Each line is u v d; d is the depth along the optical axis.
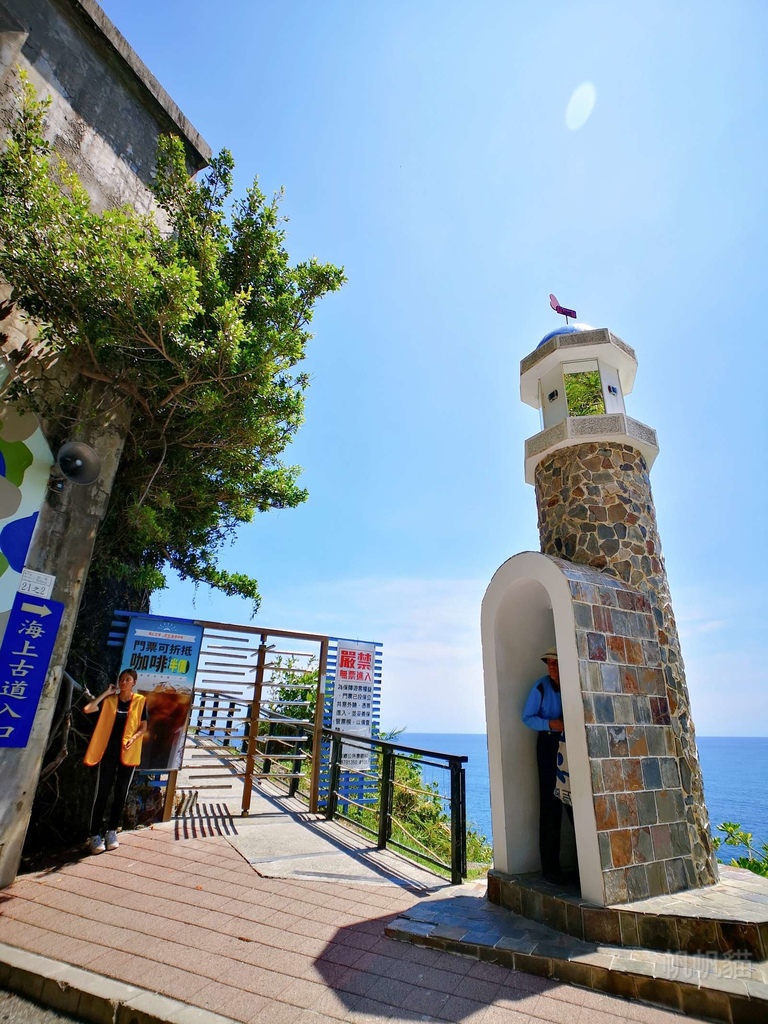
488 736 5.20
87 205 4.62
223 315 4.94
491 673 5.31
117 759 5.51
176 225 6.05
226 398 5.71
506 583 5.34
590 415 6.12
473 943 3.59
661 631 5.34
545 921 4.00
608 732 4.38
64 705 5.65
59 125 5.98
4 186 4.51
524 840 4.82
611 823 4.08
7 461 4.75
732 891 4.28
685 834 4.55
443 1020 2.80
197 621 6.75
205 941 3.61
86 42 6.48
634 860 4.09
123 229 4.71
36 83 5.81
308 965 3.35
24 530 4.83
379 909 4.31
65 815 5.61
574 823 4.14
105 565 6.40
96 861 5.03
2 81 5.34
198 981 3.11
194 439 6.39
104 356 5.26
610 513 5.66
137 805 6.18
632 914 3.66
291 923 3.96
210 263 5.71
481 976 3.30
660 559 5.77
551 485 6.21
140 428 6.27
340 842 6.13
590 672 4.47
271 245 6.34
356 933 3.84
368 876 5.09
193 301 4.77
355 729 8.54
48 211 4.37
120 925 3.78
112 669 6.56
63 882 4.52
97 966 3.23
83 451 5.24
